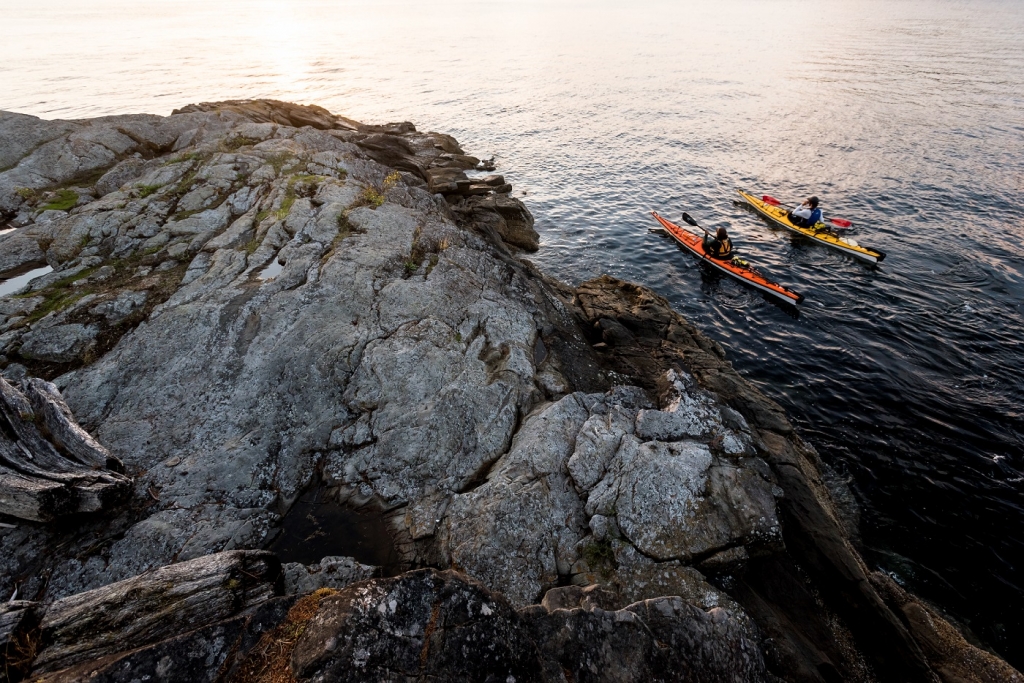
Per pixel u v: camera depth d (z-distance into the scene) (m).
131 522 7.50
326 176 17.45
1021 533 9.45
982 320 15.45
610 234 22.38
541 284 14.69
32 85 48.00
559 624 5.21
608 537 7.53
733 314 16.55
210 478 8.32
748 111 40.19
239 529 7.70
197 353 10.12
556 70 59.06
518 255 20.36
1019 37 65.81
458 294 12.13
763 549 7.59
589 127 38.16
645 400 10.92
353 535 7.94
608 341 13.74
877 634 6.98
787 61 58.84
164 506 7.80
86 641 4.36
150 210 14.88
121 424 8.98
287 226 13.83
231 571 5.18
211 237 13.82
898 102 39.81
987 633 7.89
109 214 14.52
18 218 16.94
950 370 13.58
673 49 71.25
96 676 3.45
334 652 3.64
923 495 10.20
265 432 9.19
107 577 6.80
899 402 12.60
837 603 7.42
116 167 18.45
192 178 16.92
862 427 11.91
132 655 3.58
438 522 7.95
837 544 7.86
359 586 4.16
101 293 11.38
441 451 9.07
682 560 7.23
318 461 9.00
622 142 34.62
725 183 27.28
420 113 42.53
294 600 4.12
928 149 29.91
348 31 107.62
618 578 7.09
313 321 10.77
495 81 53.94
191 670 3.57
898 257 19.25
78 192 18.34
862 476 10.64
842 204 23.91
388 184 18.20
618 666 5.11
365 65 64.69
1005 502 10.03
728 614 6.04
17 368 9.84
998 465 10.80
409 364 10.16
